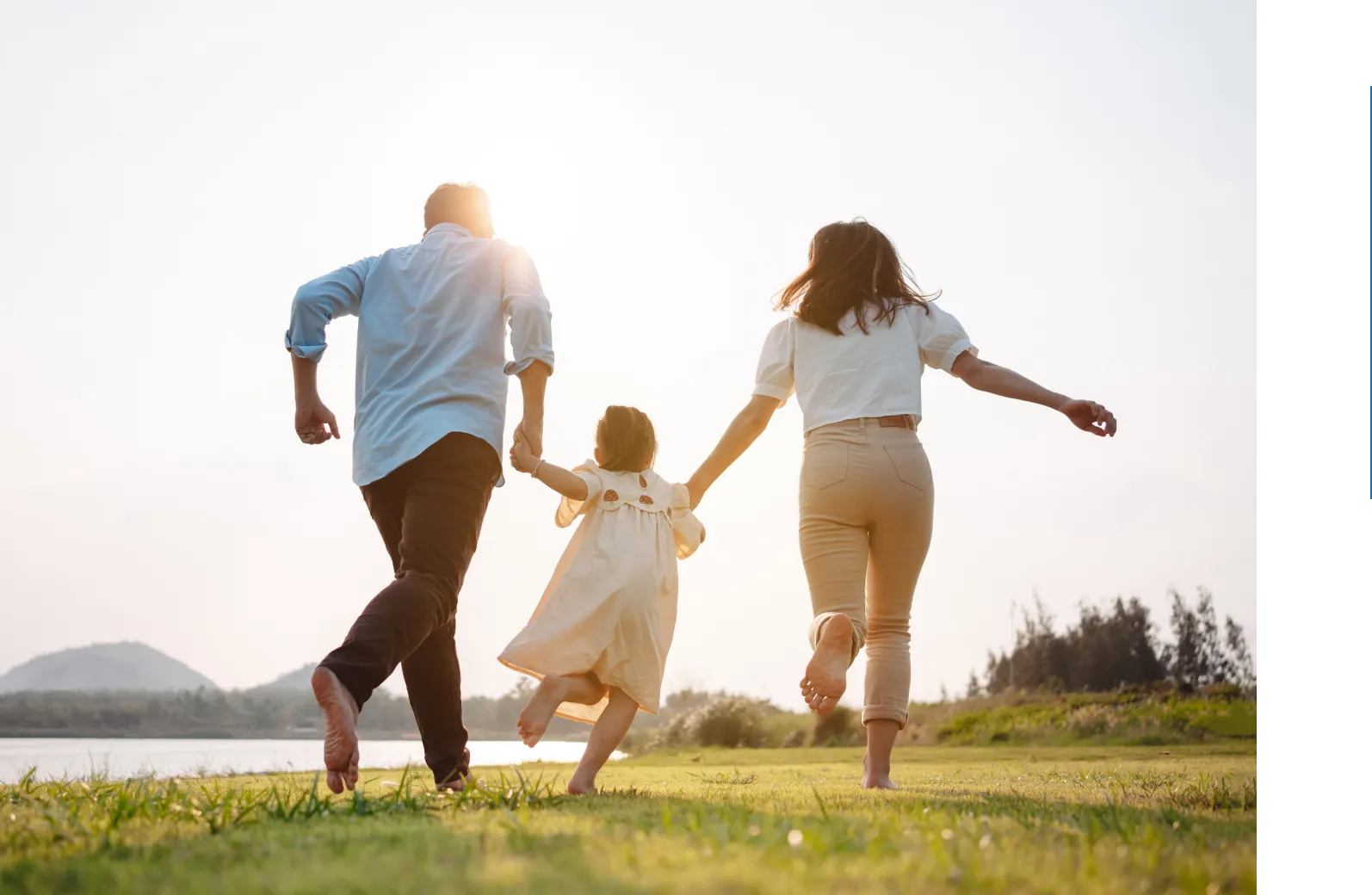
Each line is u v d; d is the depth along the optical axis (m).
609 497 3.33
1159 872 1.41
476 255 3.29
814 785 3.68
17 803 2.42
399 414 3.07
